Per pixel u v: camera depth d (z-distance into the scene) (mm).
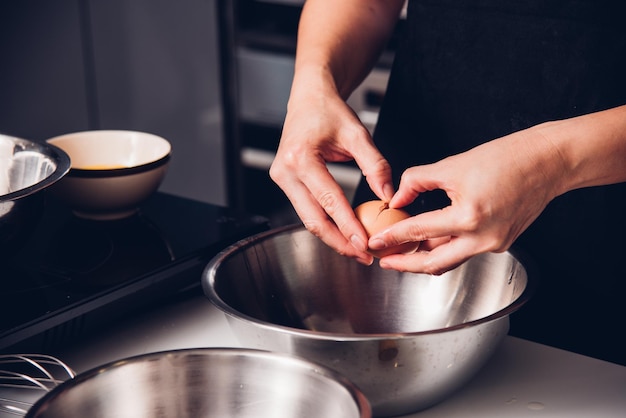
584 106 941
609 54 913
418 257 748
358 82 1046
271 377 642
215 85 2410
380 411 715
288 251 873
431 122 1036
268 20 2279
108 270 914
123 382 638
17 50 2391
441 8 990
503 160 715
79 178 1005
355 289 890
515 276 801
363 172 842
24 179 955
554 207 938
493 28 965
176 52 2434
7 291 864
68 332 841
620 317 936
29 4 2381
